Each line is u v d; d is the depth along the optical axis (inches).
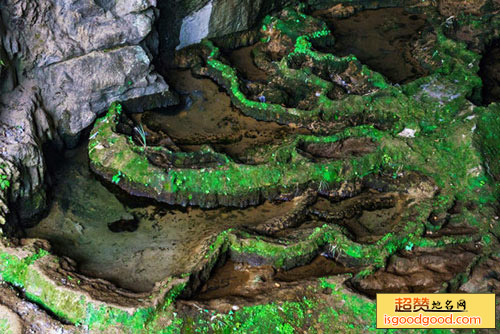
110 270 229.6
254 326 199.3
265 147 291.9
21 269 213.3
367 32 389.7
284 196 269.0
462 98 307.1
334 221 258.5
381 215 261.3
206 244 236.4
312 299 209.9
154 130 299.9
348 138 285.3
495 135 284.5
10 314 195.3
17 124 255.1
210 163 272.5
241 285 224.2
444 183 266.1
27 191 246.5
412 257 232.1
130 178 265.1
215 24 347.6
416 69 352.2
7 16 251.9
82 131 289.6
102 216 256.5
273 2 371.6
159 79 310.2
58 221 252.2
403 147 279.1
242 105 316.5
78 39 275.0
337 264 235.9
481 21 378.3
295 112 306.7
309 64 342.3
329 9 407.2
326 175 268.5
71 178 273.0
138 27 288.8
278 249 231.0
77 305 201.2
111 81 285.6
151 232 250.4
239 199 263.7
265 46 365.7
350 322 201.3
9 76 259.3
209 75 340.5
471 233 240.4
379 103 308.3
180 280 212.8
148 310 199.5
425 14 406.9
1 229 225.8
